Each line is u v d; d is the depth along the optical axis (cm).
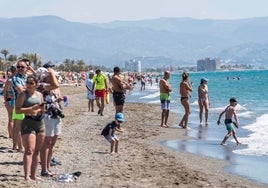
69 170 1298
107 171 1299
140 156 1572
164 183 1185
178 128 2417
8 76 1545
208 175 1316
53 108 1174
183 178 1258
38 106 1084
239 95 5638
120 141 1930
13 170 1227
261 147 1797
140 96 6266
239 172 1368
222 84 9900
